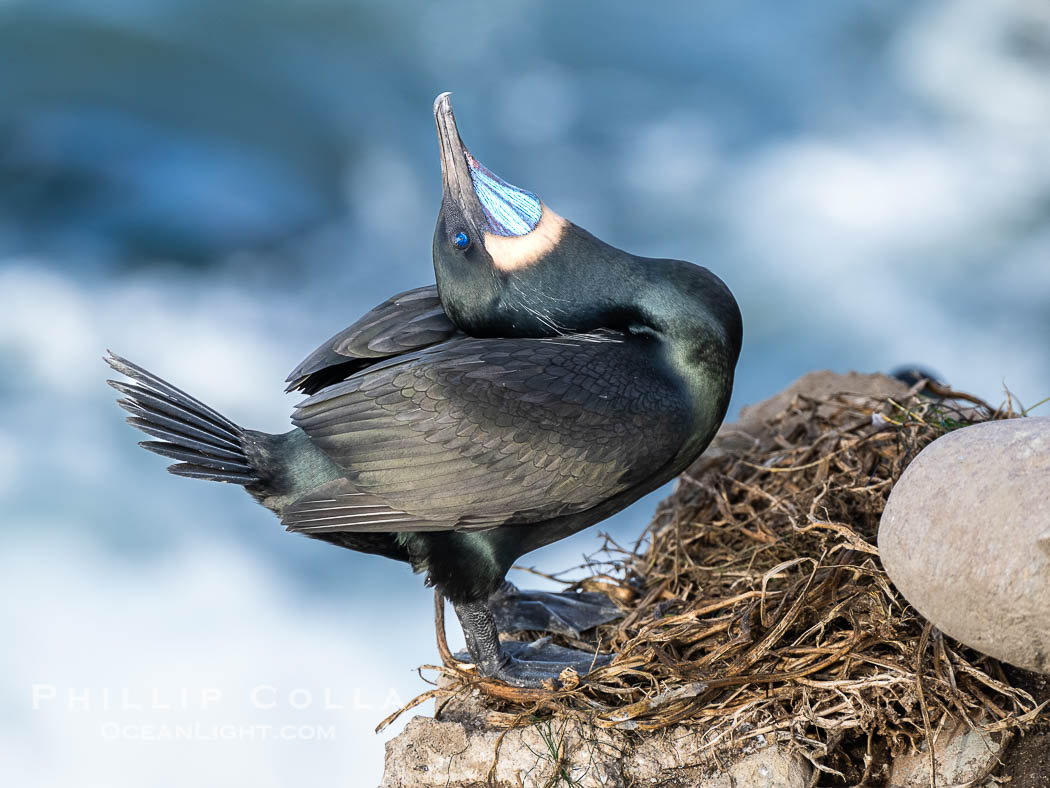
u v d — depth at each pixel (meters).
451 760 5.74
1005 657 4.97
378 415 5.81
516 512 5.82
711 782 5.43
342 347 6.36
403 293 6.84
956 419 7.44
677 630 6.09
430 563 6.09
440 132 6.27
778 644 5.93
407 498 5.79
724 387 6.12
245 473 6.22
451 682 6.30
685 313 6.05
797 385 9.09
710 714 5.64
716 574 6.78
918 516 5.17
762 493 7.01
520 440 5.71
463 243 6.21
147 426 6.03
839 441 7.17
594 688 5.91
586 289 6.16
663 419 5.82
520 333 6.27
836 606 5.80
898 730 5.51
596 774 5.50
